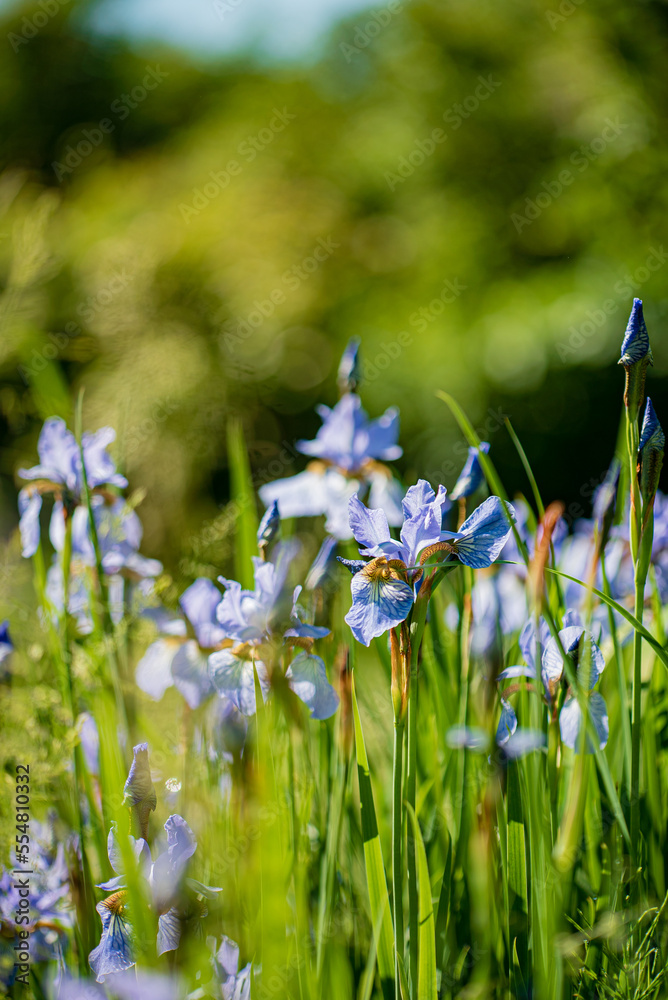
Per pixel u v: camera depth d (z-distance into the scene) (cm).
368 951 151
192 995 142
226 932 147
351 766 152
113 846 141
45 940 150
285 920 143
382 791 158
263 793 146
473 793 151
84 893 147
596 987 147
